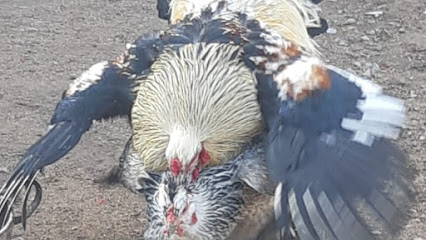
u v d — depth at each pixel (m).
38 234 2.20
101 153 2.51
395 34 3.22
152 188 1.85
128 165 1.92
